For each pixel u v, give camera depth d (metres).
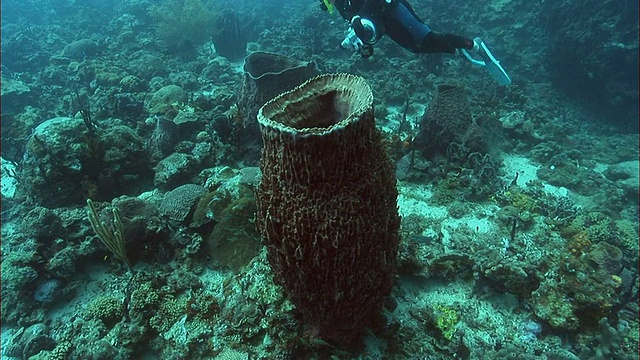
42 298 4.16
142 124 7.36
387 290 3.05
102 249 4.61
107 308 3.90
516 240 4.55
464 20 14.24
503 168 6.68
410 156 6.27
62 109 9.30
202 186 5.37
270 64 6.50
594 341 3.44
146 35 14.25
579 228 4.80
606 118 10.46
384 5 5.26
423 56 11.04
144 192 5.91
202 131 6.84
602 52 10.02
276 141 2.37
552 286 3.67
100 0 19.89
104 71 10.34
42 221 4.52
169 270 4.44
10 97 9.38
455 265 4.06
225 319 3.64
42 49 13.48
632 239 5.04
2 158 7.55
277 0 20.06
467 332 3.54
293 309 3.39
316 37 12.80
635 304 3.85
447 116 6.36
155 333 3.72
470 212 5.21
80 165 5.32
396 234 2.88
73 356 3.43
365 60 10.74
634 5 9.52
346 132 2.21
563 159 6.93
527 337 3.52
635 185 6.50
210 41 14.38
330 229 2.40
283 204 2.48
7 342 4.02
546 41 12.17
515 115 7.84
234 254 4.28
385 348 3.34
